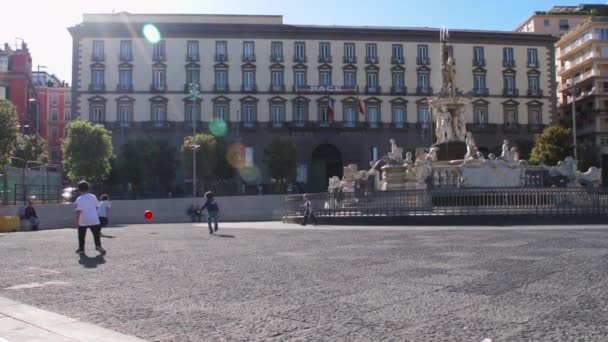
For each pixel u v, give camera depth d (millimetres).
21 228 34156
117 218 44344
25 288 9492
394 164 33531
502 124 85625
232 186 75688
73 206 38781
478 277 9906
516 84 86688
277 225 30469
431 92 84562
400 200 26219
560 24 103875
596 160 80875
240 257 13648
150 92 80125
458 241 16625
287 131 81812
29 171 38906
